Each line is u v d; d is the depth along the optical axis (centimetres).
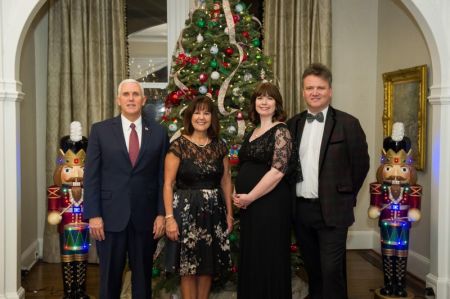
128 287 374
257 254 283
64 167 343
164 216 288
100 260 283
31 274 439
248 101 369
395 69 472
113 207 278
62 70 463
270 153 275
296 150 285
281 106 287
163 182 291
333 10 507
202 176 288
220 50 377
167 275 357
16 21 336
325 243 286
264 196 280
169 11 500
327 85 285
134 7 503
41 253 490
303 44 481
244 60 374
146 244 287
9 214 338
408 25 446
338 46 510
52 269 455
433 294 371
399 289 367
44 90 485
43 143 489
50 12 461
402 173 358
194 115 290
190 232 286
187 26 393
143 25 504
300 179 288
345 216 284
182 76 375
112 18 467
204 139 295
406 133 447
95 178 279
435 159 371
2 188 335
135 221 279
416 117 428
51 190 341
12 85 335
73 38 462
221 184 304
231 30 372
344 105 514
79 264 348
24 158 445
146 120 291
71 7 461
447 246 367
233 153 353
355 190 294
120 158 278
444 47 361
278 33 483
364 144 290
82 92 468
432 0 360
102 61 466
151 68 505
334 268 282
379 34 507
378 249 507
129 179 279
